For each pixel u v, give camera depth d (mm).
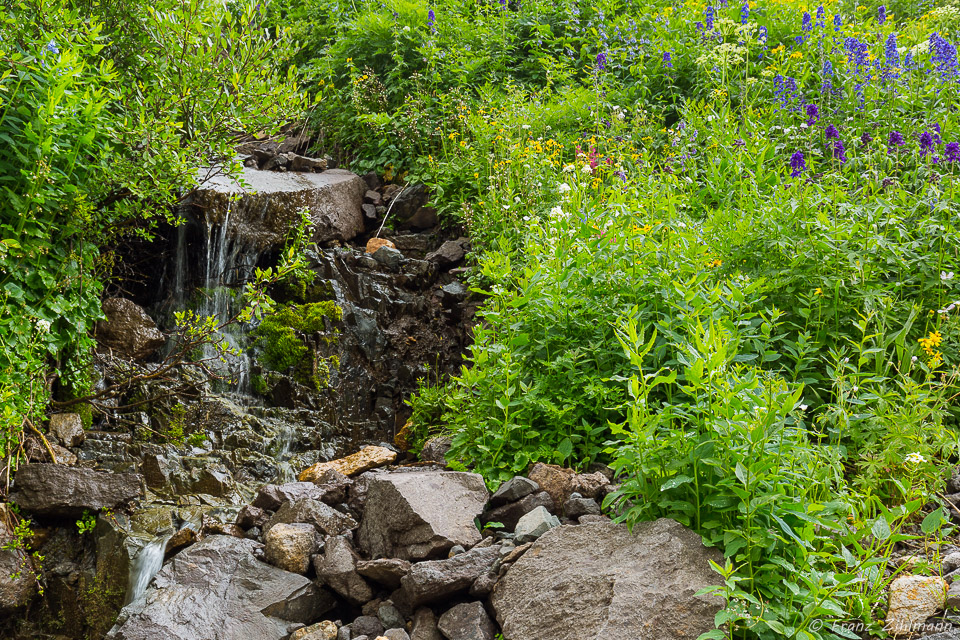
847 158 6242
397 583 3557
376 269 6879
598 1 9820
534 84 9141
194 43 5512
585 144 7441
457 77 8609
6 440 4254
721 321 3900
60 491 4227
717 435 3125
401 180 8109
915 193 5684
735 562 2947
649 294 4375
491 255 5180
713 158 6371
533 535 3549
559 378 4328
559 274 4453
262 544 3912
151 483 4797
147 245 6648
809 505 2889
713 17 8555
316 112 9195
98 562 4109
